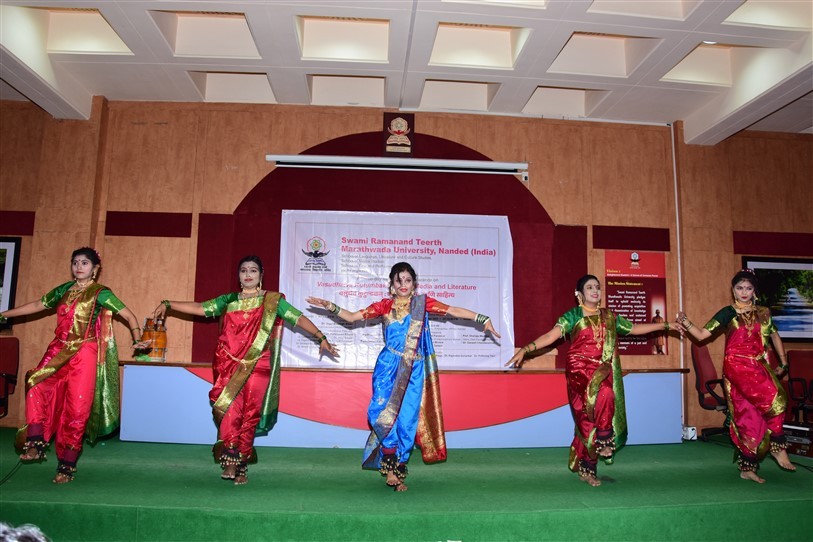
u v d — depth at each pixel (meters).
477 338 5.95
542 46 4.93
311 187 6.00
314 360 5.82
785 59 4.89
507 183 6.19
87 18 5.14
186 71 5.45
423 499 3.22
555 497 3.31
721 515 3.21
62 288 3.71
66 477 3.43
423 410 3.61
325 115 6.11
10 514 2.97
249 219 5.93
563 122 6.36
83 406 3.50
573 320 3.82
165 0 4.30
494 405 4.88
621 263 6.23
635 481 3.74
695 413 6.03
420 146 6.13
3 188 5.87
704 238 6.32
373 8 4.38
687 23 4.54
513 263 6.08
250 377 3.52
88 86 5.73
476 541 2.97
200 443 4.74
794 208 6.53
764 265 6.39
